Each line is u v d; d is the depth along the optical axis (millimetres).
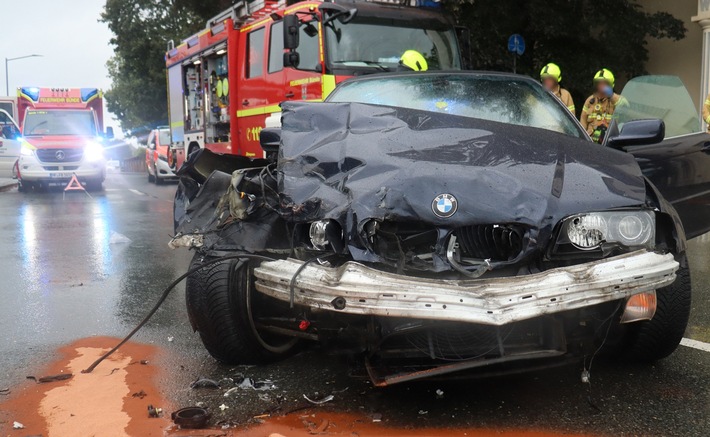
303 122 4551
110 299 6289
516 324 3521
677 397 3754
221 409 3668
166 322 5477
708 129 8297
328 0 9914
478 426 3408
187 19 37594
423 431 3357
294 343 4520
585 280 3273
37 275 7402
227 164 4625
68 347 4855
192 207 4141
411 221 3518
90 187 21422
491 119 5133
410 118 4512
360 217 3521
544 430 3361
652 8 15523
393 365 3633
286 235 3916
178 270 7625
